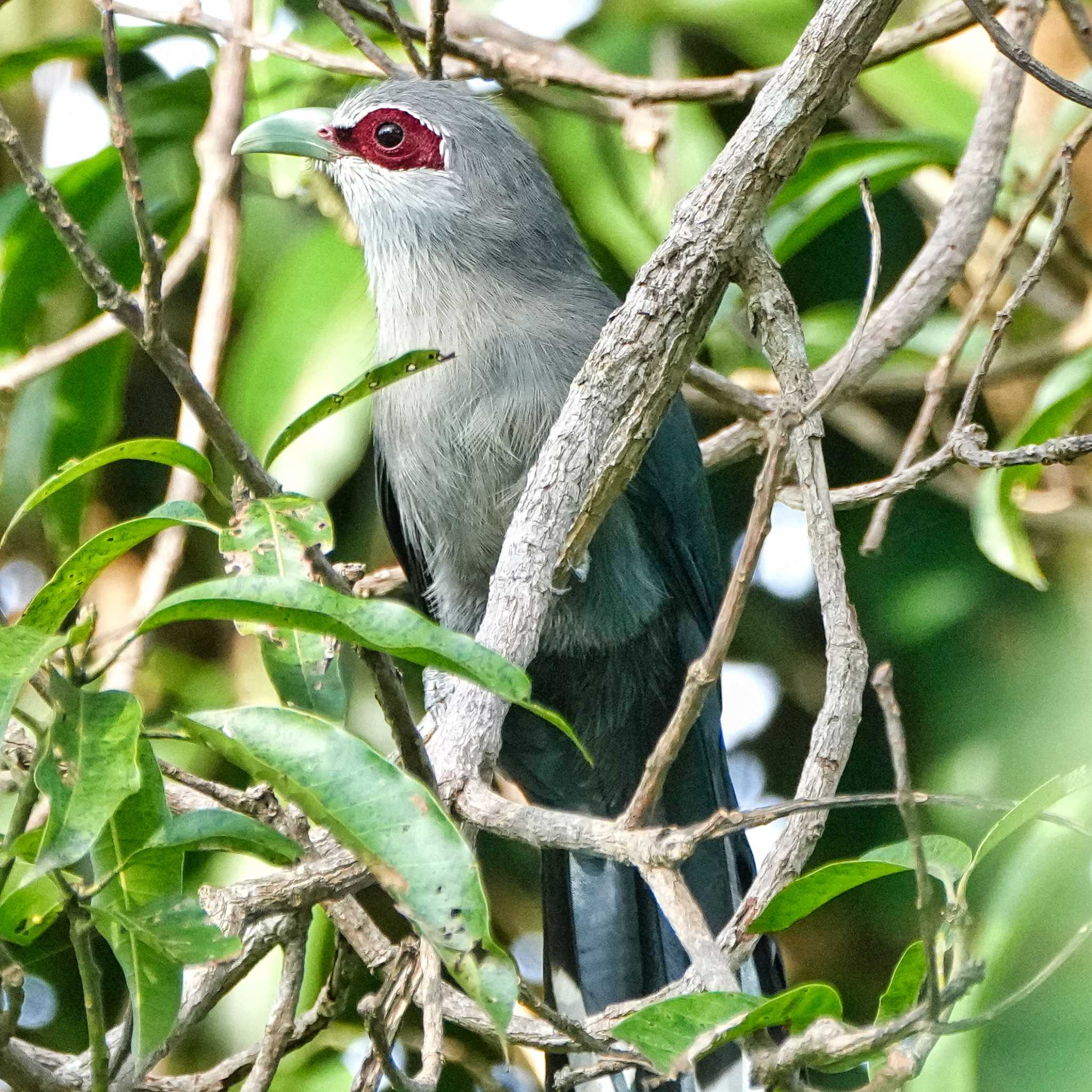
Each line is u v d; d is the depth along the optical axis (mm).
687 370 5859
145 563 9992
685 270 5793
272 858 4785
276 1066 5301
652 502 9375
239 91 8836
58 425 9523
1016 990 7078
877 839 9680
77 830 3678
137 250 9812
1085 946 7035
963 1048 6648
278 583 4027
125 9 8719
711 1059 6965
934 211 10492
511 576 5941
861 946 9883
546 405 8945
